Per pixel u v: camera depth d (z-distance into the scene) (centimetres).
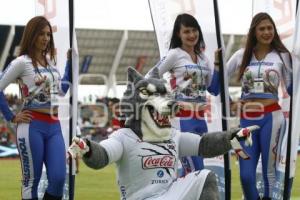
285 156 998
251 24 1004
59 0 978
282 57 1001
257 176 1023
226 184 1006
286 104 1006
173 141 763
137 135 753
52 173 901
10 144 2727
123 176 755
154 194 740
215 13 1008
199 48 1004
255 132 998
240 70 1014
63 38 980
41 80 915
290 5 1034
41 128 916
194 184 729
